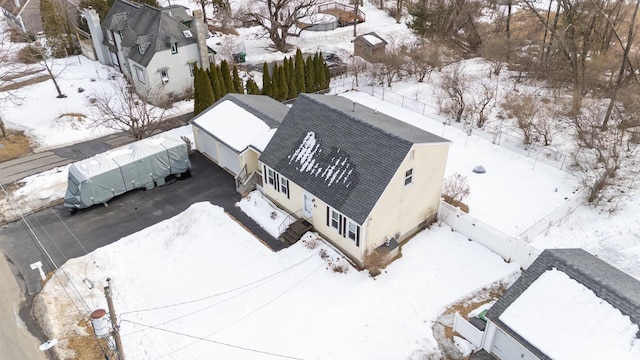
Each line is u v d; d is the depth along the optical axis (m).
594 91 38.16
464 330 19.50
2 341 20.12
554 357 15.97
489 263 23.41
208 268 23.69
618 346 15.63
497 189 29.23
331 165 24.08
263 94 39.78
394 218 23.41
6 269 23.98
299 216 26.09
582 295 17.12
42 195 29.52
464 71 44.88
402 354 19.08
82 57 50.19
